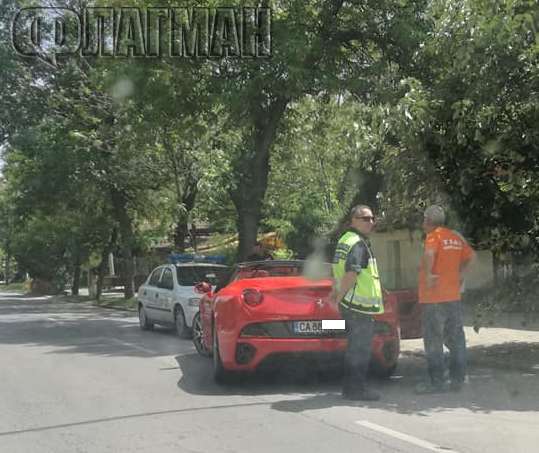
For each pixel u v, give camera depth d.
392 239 24.64
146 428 6.86
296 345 8.13
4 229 50.03
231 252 25.36
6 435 6.78
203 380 9.39
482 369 9.76
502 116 9.20
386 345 8.60
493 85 8.78
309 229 20.14
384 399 7.90
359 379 7.82
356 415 7.12
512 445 6.01
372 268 7.78
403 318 10.24
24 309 29.11
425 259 8.15
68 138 25.59
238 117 16.62
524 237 10.12
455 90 9.21
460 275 8.32
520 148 9.29
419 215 10.67
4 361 11.91
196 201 26.16
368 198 15.42
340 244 7.71
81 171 26.45
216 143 20.31
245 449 6.00
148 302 16.42
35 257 47.00
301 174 23.47
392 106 9.66
